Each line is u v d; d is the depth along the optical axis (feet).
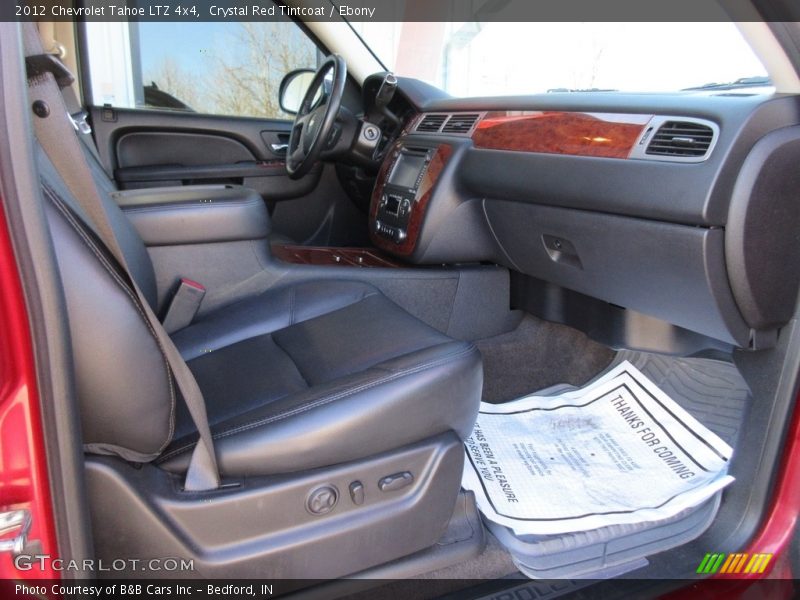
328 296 4.07
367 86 5.89
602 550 3.11
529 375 4.99
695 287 3.11
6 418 1.72
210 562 2.42
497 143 4.23
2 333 1.66
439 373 2.67
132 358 2.15
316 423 2.50
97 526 2.29
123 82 6.81
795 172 2.82
